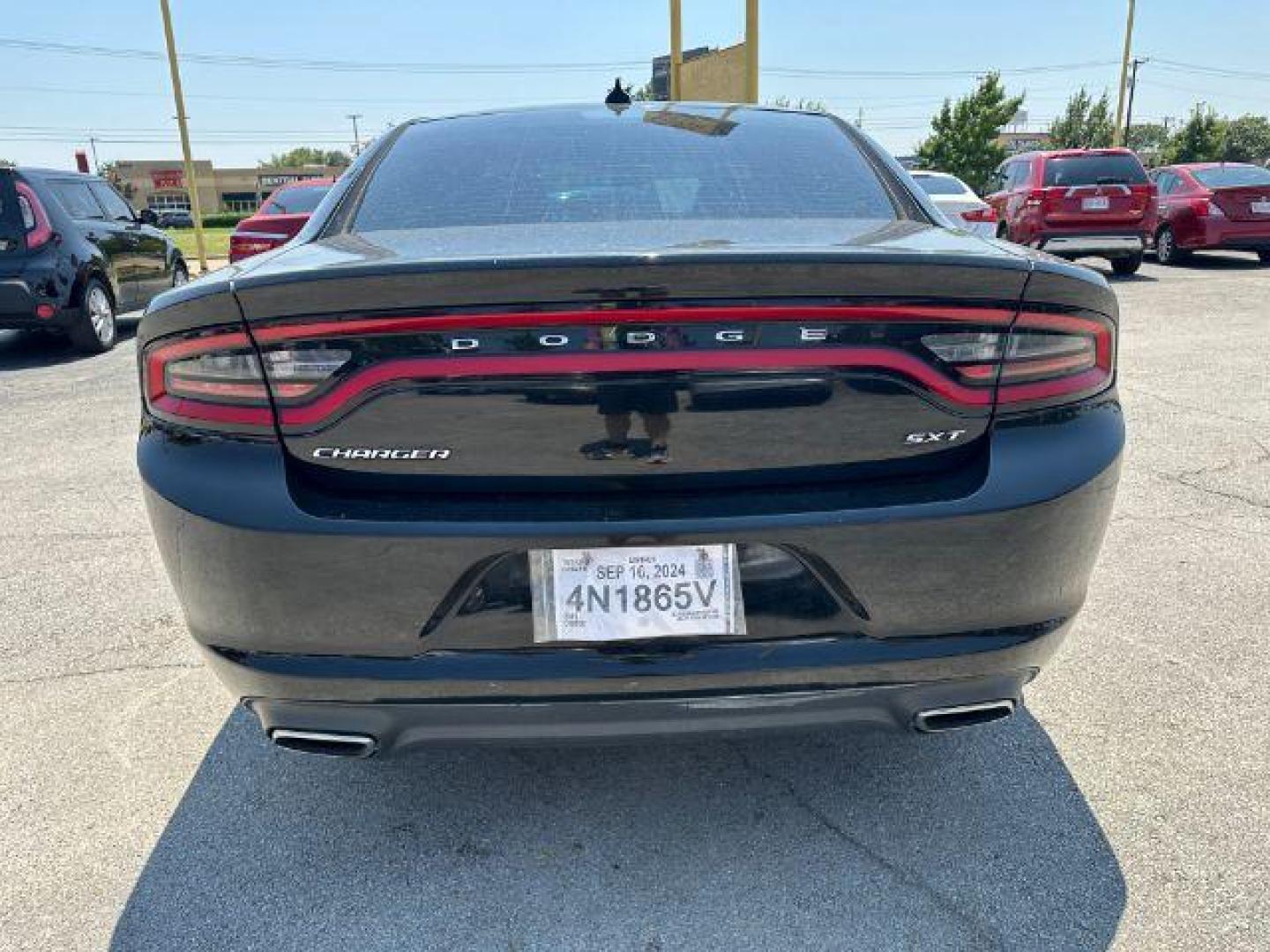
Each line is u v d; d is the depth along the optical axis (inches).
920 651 66.7
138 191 4101.9
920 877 75.8
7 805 87.6
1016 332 65.7
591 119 103.8
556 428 63.3
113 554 149.0
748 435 64.0
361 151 103.2
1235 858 76.9
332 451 64.5
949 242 73.3
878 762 91.4
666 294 61.4
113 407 252.8
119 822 84.9
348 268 61.1
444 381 62.5
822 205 86.3
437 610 64.6
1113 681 104.8
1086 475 67.1
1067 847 78.8
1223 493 165.9
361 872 78.0
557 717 66.7
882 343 63.6
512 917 72.7
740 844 80.2
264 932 71.9
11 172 313.3
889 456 65.7
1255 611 121.1
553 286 60.8
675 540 63.7
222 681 71.3
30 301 315.3
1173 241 540.7
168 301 66.6
